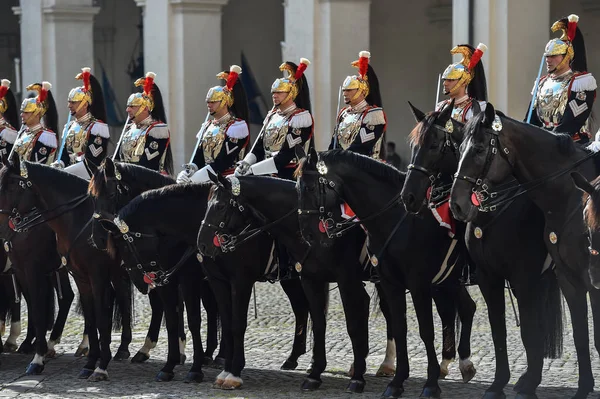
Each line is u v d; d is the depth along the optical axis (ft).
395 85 114.11
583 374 41.14
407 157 113.50
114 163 49.73
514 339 57.82
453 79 46.19
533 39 81.20
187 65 109.70
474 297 72.90
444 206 43.32
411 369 51.47
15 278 59.06
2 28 161.99
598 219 36.78
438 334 60.18
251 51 130.31
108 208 48.93
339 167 44.09
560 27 45.42
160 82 111.45
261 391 46.88
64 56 125.18
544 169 40.27
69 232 51.37
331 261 45.57
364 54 49.16
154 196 48.65
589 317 60.34
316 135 96.73
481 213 41.47
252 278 47.60
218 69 111.14
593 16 93.09
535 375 41.96
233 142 52.37
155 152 55.72
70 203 51.67
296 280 51.26
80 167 56.59
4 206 51.72
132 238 48.67
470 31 83.15
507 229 41.45
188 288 49.55
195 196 48.60
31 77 128.77
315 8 96.37
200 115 110.63
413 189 41.47
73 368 53.72
